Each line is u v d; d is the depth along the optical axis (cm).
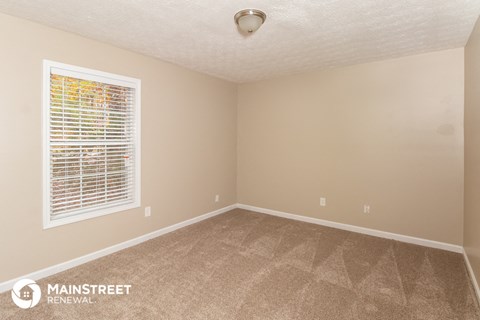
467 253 262
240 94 470
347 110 361
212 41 269
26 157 225
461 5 196
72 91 252
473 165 235
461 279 236
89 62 262
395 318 185
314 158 393
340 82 365
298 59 328
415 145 315
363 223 355
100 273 244
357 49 291
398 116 324
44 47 231
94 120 270
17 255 222
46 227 238
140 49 294
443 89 295
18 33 216
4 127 212
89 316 185
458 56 286
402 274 245
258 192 457
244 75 411
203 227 376
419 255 285
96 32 247
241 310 193
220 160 441
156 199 337
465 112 275
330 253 291
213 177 429
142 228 321
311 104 392
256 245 312
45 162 236
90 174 270
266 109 440
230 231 359
